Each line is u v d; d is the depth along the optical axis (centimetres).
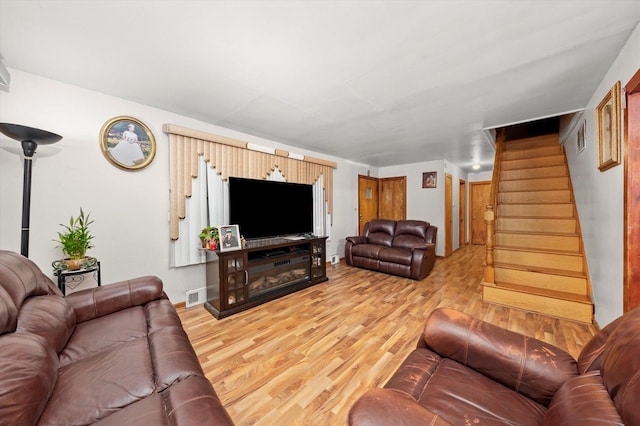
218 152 297
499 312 259
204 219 286
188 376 103
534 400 92
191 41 153
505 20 135
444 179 533
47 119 198
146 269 251
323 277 372
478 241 726
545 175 374
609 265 197
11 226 187
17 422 68
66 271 186
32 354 84
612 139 178
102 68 183
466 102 242
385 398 69
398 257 394
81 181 215
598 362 80
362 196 578
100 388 93
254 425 126
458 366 108
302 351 190
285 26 140
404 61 173
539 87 213
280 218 350
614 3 124
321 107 251
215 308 259
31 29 141
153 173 254
